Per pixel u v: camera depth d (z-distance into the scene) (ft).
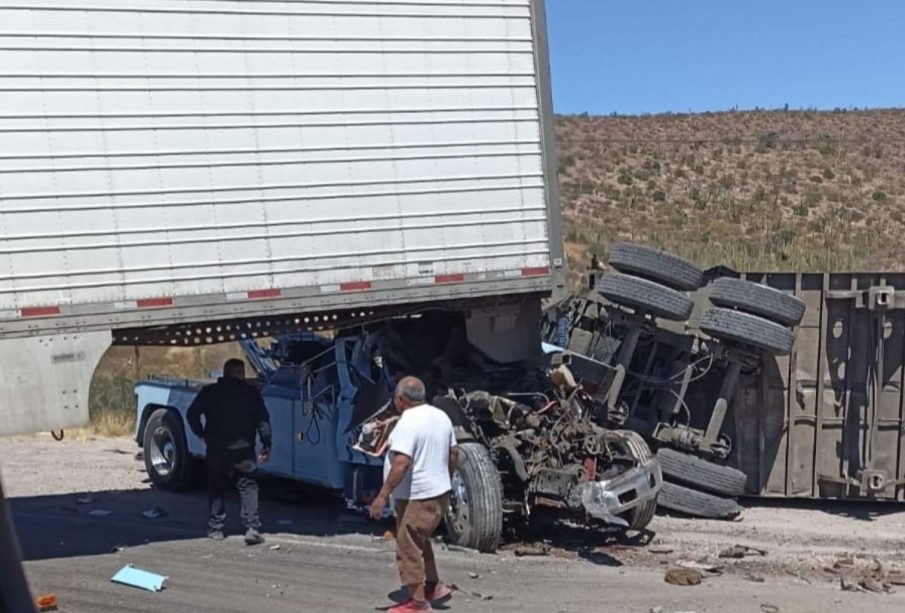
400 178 31.09
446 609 23.07
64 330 26.25
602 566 28.12
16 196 25.67
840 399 36.99
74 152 26.40
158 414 42.88
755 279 37.88
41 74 26.00
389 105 30.94
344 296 30.14
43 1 26.07
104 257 26.76
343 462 34.76
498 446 31.45
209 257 28.19
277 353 40.32
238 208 28.63
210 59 28.27
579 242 114.62
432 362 34.88
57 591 24.94
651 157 177.27
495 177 32.73
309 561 28.22
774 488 37.29
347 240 30.22
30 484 43.65
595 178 161.79
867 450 36.65
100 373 77.77
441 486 23.00
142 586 25.23
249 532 30.63
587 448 30.81
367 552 29.45
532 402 33.42
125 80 27.09
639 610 23.27
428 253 31.53
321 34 29.89
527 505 31.01
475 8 32.40
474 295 32.27
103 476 45.73
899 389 36.52
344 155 30.22
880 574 27.40
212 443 30.83
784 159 171.63
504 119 32.91
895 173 161.48
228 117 28.50
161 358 83.20
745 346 36.35
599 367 36.04
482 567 27.48
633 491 30.91
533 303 35.12
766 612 23.24
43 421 26.03
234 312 28.50
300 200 29.53
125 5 27.12
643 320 36.68
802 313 36.06
